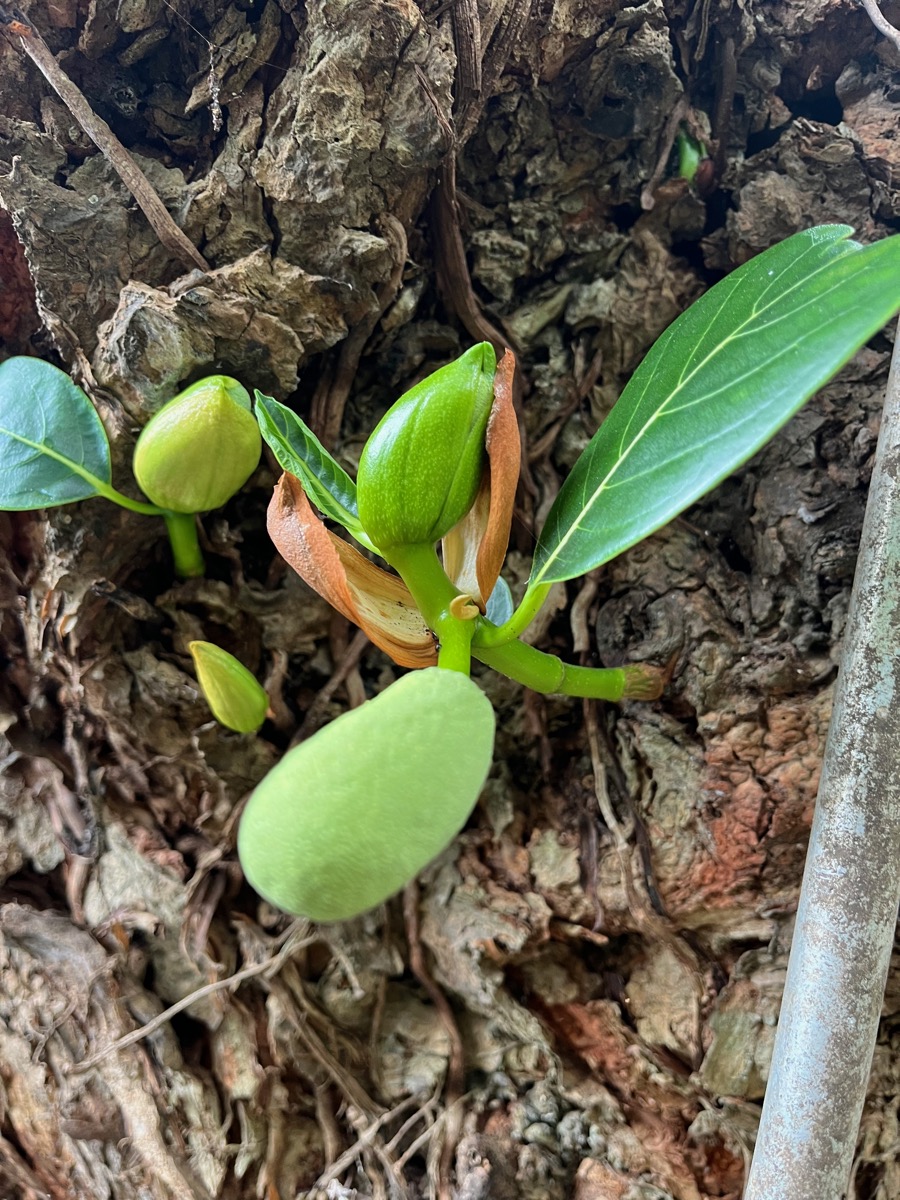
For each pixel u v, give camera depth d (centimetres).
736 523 40
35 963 38
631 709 38
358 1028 39
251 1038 37
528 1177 34
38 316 41
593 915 38
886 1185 33
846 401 37
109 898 38
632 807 38
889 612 27
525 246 40
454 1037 38
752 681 37
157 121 38
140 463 35
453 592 26
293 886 20
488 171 40
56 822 40
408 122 35
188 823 40
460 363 24
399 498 24
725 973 37
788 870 35
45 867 40
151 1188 35
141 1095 36
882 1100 34
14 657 42
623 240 41
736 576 39
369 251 36
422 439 24
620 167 40
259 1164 36
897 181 40
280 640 41
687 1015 37
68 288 37
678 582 39
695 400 24
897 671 27
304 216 36
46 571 40
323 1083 38
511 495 25
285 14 36
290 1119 38
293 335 37
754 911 36
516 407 41
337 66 34
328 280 37
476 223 40
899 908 27
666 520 22
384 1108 37
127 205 37
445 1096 37
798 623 37
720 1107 35
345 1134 37
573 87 38
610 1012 38
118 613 40
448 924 38
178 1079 37
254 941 38
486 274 40
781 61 40
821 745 35
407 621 28
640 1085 36
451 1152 35
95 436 36
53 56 36
